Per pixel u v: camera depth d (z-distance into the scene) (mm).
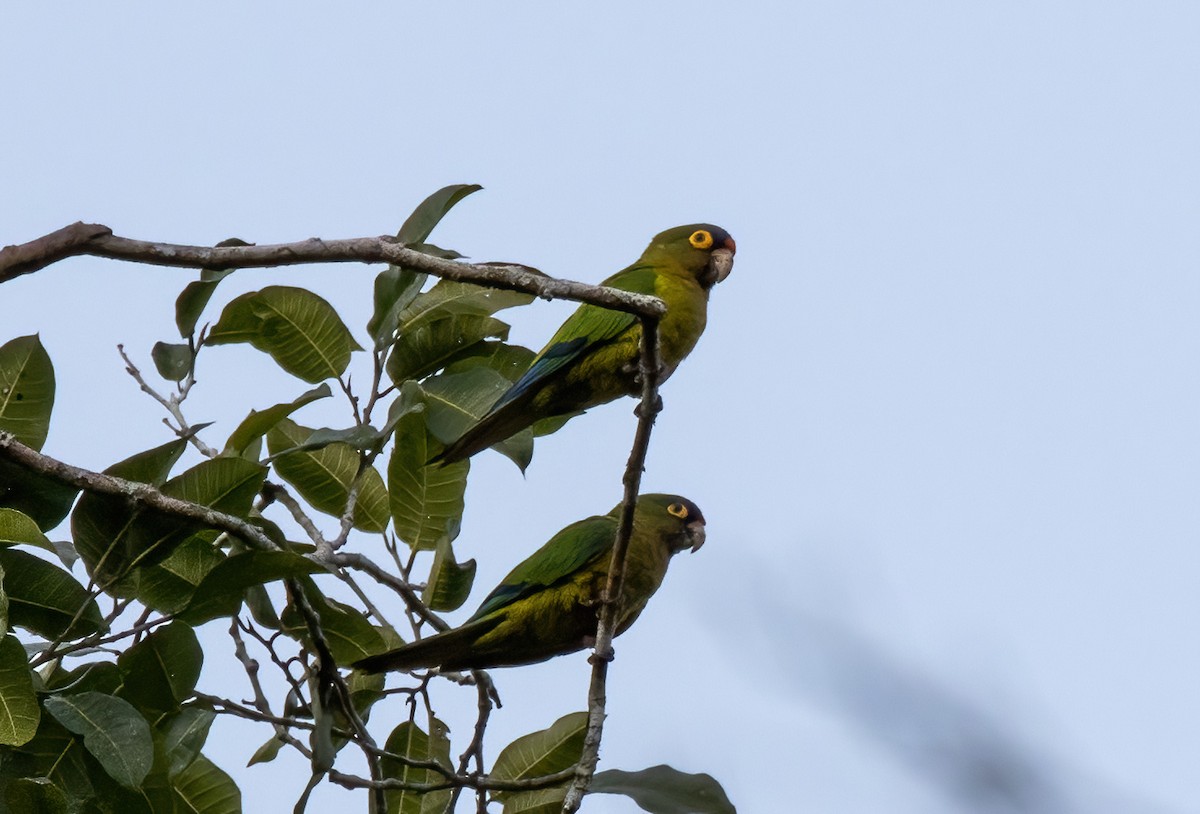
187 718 9047
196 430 9758
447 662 11281
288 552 8359
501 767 10711
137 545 8695
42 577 8664
